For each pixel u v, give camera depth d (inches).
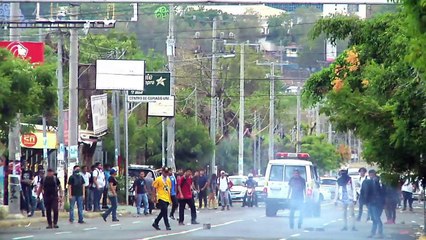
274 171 3614.7
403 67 1863.9
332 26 2652.6
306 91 2898.6
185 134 5964.6
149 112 4736.7
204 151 6013.8
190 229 2701.8
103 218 3179.1
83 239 2246.6
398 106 1766.7
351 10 3836.1
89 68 5073.8
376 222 2495.1
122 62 4687.5
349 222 3282.5
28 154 4517.7
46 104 2817.4
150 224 2972.4
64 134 3946.9
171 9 4798.2
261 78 7391.7
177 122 5984.3
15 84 2559.1
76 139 3499.0
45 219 3068.4
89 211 3494.1
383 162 2156.7
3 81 2466.8
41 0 2187.5
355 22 2635.3
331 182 5521.7
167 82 4756.4
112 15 5521.7
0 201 3339.1
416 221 3489.2
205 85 7135.8
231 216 3663.9
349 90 2057.1
